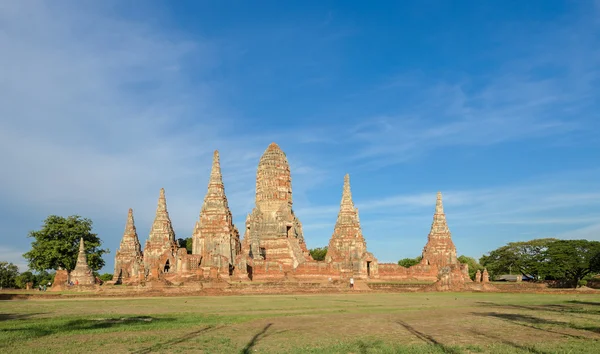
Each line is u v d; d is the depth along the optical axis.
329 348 21.03
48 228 99.81
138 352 20.25
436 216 111.81
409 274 100.25
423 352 20.11
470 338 23.72
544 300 53.88
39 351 20.42
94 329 26.81
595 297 60.69
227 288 68.81
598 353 19.84
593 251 98.50
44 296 59.31
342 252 103.12
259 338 23.72
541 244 106.88
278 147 109.00
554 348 20.88
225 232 93.31
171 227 113.69
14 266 139.75
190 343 22.28
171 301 50.88
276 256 99.44
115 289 70.50
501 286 83.44
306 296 62.12
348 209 106.12
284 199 105.38
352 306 43.62
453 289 80.62
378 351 20.34
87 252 103.38
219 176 97.94
